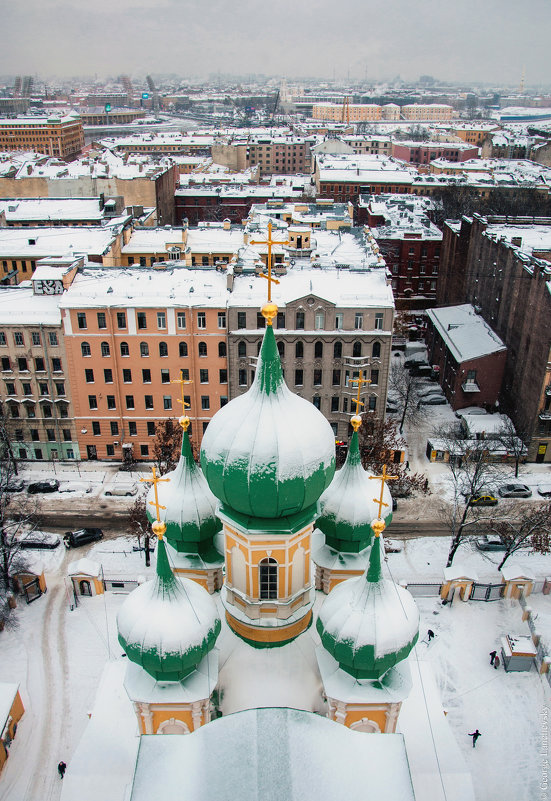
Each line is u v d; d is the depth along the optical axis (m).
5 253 98.44
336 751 23.83
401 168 193.12
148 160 171.12
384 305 69.75
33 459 78.00
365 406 74.00
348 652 28.06
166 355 72.81
